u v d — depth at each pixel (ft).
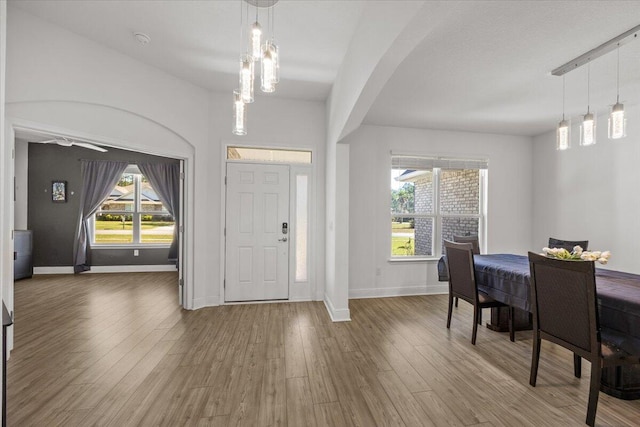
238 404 6.08
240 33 8.45
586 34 7.08
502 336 9.64
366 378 7.09
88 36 8.73
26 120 7.80
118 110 9.71
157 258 19.21
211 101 12.38
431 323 10.73
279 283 13.03
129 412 5.80
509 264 9.59
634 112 11.59
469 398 6.36
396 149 14.40
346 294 11.03
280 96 12.69
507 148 15.56
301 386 6.73
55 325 10.09
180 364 7.62
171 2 7.25
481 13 6.33
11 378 6.90
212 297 12.42
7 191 7.56
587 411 5.56
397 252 14.96
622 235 12.01
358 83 7.76
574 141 13.82
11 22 7.43
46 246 17.92
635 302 5.57
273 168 12.94
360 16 7.53
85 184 18.06
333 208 11.26
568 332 6.03
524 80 9.54
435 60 8.32
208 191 12.36
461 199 15.51
